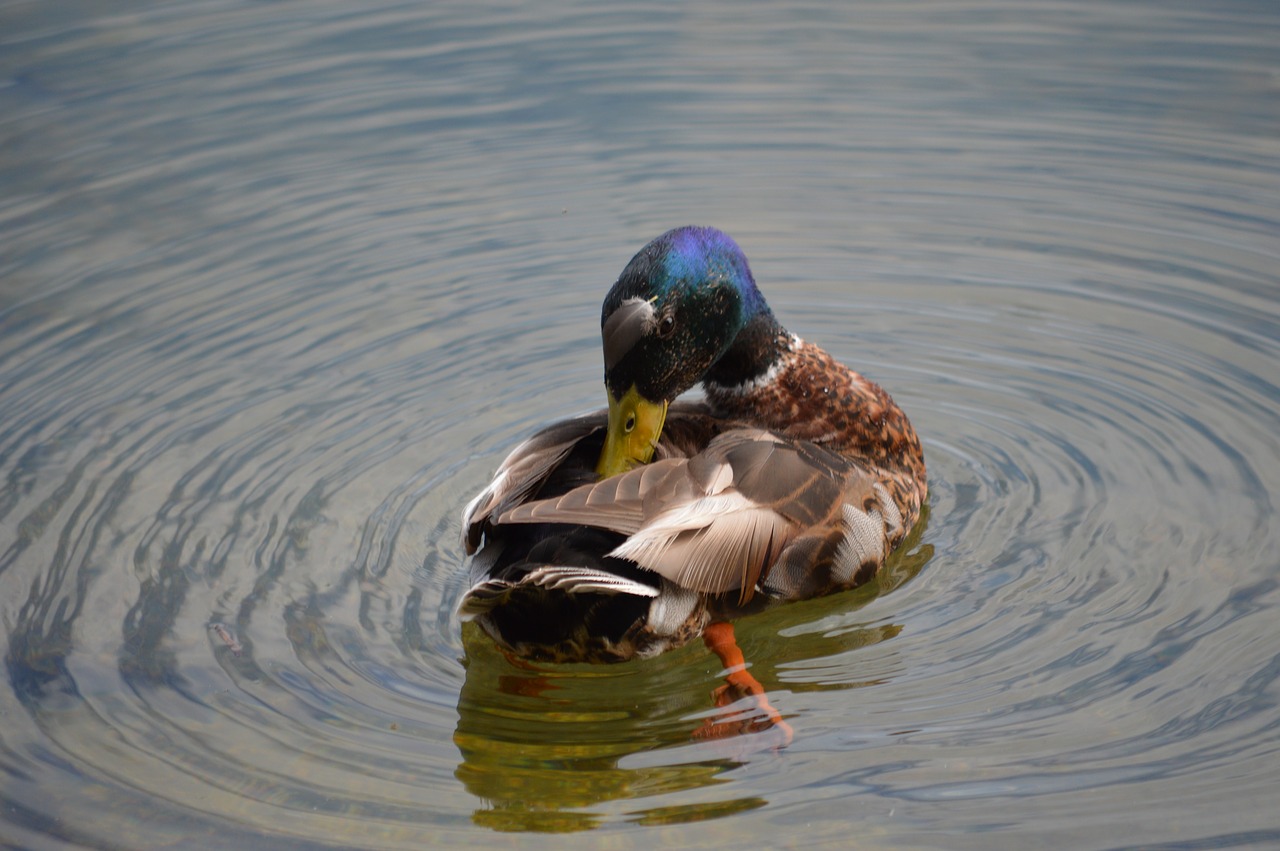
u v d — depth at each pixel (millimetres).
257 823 7859
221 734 8625
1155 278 14312
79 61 19422
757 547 9062
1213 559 9961
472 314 14219
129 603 9984
